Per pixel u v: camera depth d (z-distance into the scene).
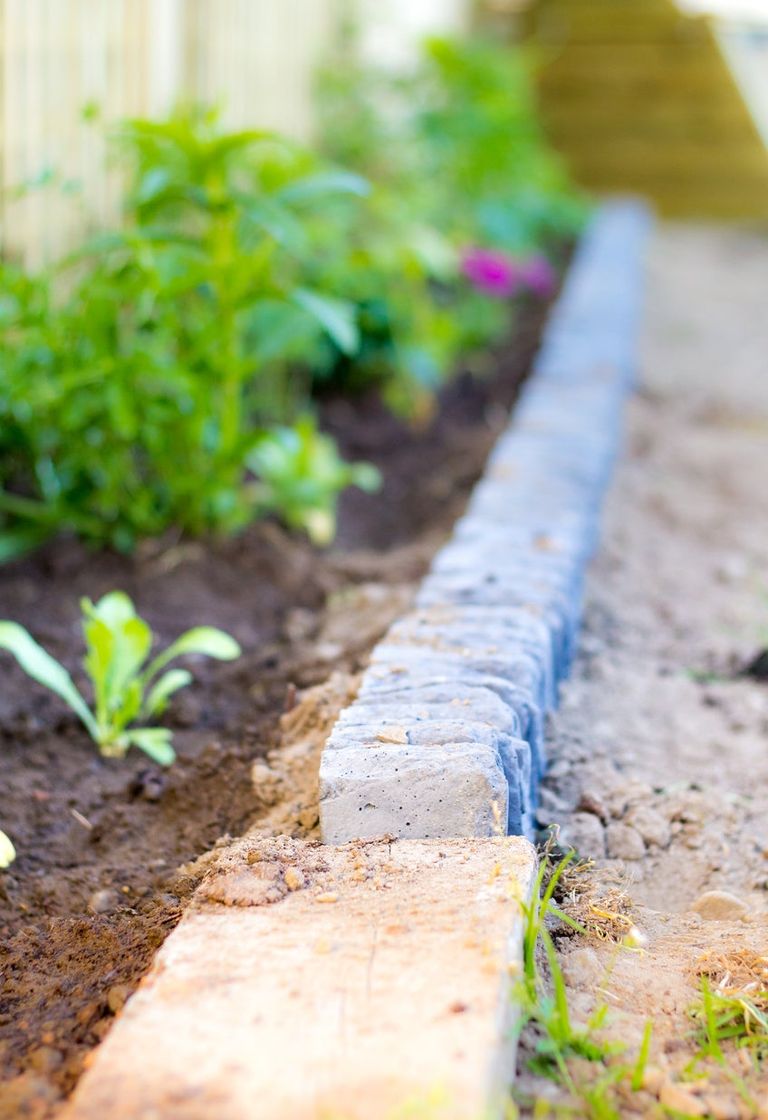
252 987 1.26
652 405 2.87
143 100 2.15
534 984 1.31
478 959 1.27
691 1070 1.29
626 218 5.04
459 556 1.74
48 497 1.88
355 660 1.70
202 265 1.82
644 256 4.61
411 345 2.70
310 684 1.67
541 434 2.14
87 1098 1.20
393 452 2.54
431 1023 1.23
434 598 1.65
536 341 3.29
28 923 1.43
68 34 1.93
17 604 1.79
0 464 1.90
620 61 5.95
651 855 1.51
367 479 2.12
